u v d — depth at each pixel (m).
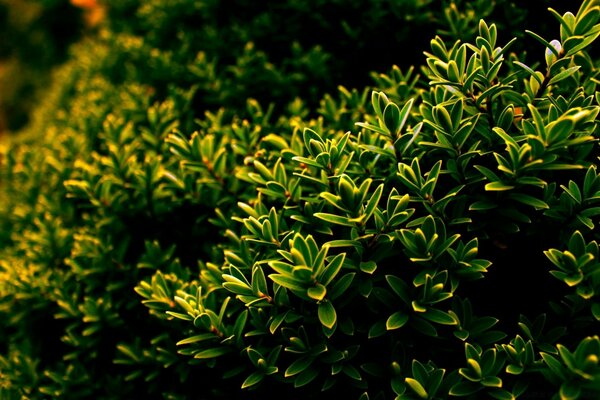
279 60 3.55
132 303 2.28
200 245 2.48
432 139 1.64
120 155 2.34
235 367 1.61
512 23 2.40
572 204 1.39
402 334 1.51
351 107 2.40
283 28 3.43
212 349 1.54
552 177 1.56
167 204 2.40
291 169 1.97
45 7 9.55
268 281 1.73
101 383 2.29
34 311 2.63
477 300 1.66
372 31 2.88
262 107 3.27
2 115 10.08
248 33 3.52
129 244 2.54
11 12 10.02
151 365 2.11
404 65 2.94
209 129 2.54
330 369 1.55
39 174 3.45
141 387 2.28
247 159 1.94
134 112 3.35
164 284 1.79
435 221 1.39
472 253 1.37
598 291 1.27
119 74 4.88
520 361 1.31
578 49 1.35
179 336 1.96
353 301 1.53
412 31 2.74
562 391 1.12
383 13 2.76
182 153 2.06
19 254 3.11
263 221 1.65
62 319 2.73
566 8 2.27
